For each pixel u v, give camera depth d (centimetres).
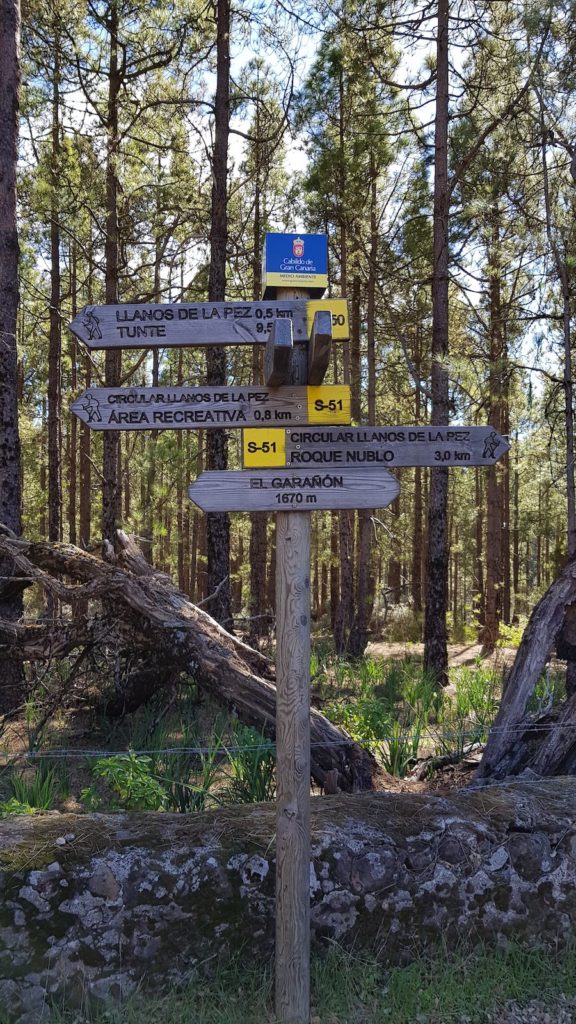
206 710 805
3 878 326
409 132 1373
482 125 1216
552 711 605
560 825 386
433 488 1157
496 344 1483
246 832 362
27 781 547
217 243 1186
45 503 2388
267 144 1747
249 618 862
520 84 1174
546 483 1507
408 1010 330
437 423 1152
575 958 361
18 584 772
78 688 763
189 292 1819
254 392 334
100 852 340
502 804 395
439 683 1059
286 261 339
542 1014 335
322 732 562
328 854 355
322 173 1417
